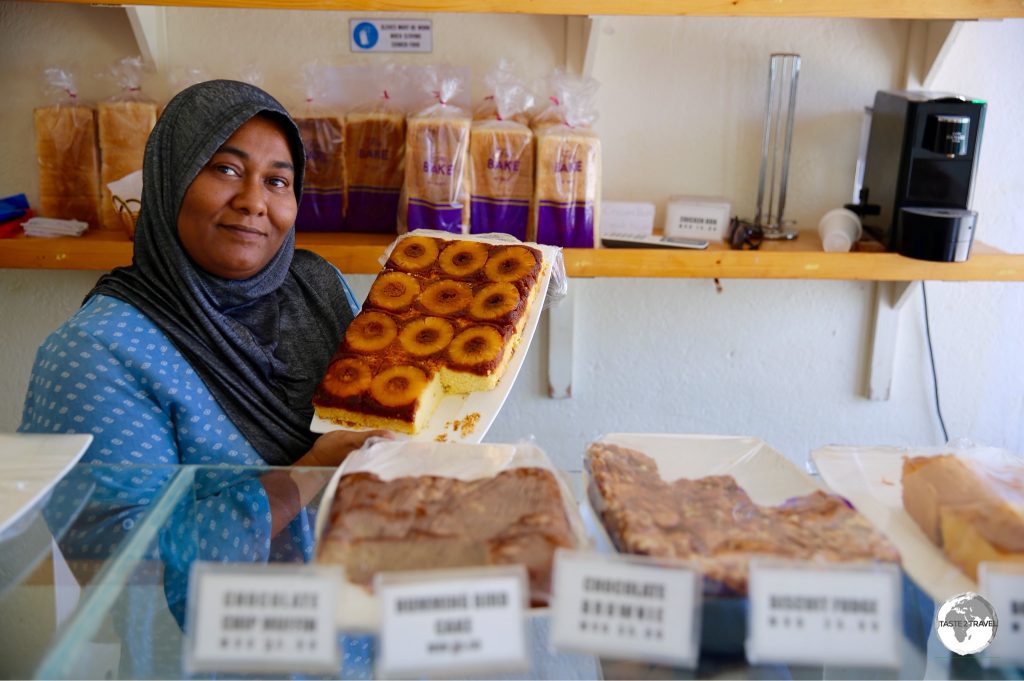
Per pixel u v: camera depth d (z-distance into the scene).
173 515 0.85
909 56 1.81
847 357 2.03
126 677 0.76
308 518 0.85
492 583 0.67
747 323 2.00
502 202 1.72
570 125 1.73
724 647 0.71
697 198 1.87
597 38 1.68
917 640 0.73
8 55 1.78
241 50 1.81
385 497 0.79
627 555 0.71
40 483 0.87
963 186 1.66
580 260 1.68
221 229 1.17
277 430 1.24
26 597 0.76
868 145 1.81
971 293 1.98
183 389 1.17
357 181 1.77
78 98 1.79
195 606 0.67
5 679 0.71
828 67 1.84
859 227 1.75
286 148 1.23
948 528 0.74
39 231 1.69
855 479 0.86
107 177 1.72
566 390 2.02
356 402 1.11
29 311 1.92
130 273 1.22
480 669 0.66
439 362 1.15
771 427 2.08
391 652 0.65
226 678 0.79
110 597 0.77
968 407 2.06
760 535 0.73
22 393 1.97
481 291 1.23
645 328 2.00
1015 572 0.70
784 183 1.84
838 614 0.67
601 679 0.73
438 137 1.67
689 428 2.07
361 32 1.80
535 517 0.76
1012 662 0.71
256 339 1.27
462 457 0.88
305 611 0.67
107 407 1.11
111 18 1.77
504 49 1.83
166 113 1.20
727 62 1.84
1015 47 1.83
